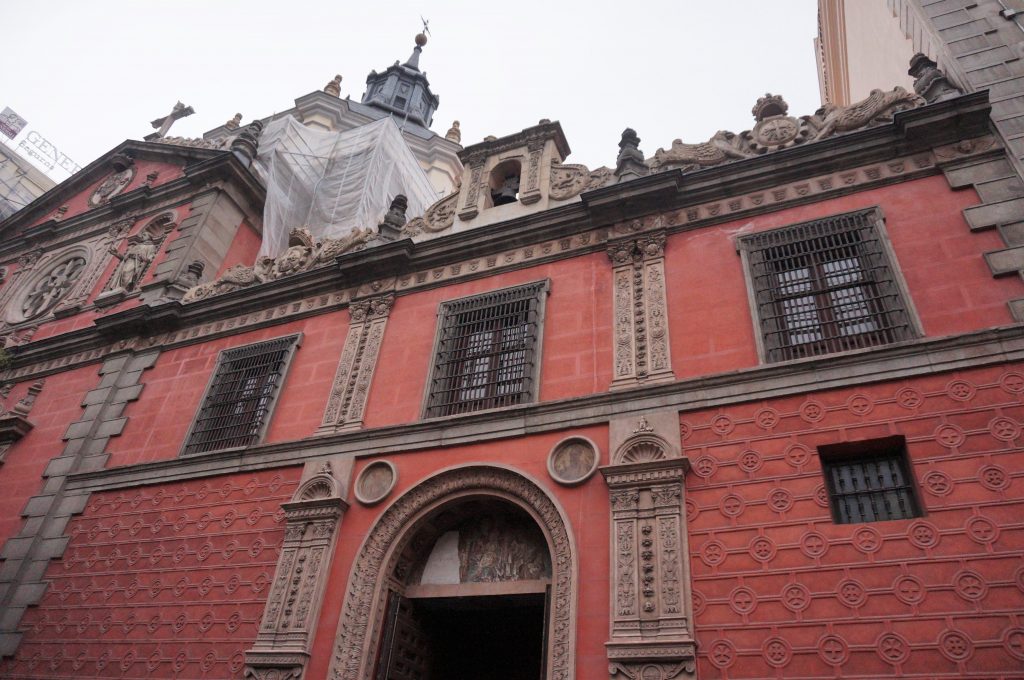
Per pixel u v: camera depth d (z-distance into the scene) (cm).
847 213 962
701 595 759
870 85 1697
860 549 719
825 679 666
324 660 902
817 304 923
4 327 1928
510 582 922
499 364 1099
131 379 1467
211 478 1198
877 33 1504
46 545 1263
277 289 1418
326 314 1341
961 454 731
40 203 2361
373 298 1295
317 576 970
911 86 1284
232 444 1230
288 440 1164
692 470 847
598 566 827
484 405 1060
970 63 1031
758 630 716
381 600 935
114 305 1753
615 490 860
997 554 664
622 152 1226
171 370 1438
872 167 991
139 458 1309
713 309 973
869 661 659
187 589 1084
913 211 925
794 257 962
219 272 1827
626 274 1073
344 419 1143
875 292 889
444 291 1241
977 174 912
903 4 1248
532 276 1166
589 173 1270
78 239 2105
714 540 788
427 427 1051
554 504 894
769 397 852
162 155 2180
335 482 1052
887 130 989
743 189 1068
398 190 2284
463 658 1058
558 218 1187
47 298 1962
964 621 644
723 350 929
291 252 1503
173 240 1819
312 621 936
